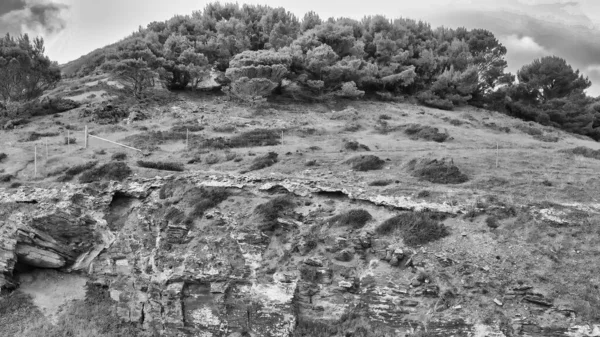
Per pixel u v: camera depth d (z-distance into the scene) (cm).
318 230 3994
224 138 5934
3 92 7319
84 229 4503
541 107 7919
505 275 3475
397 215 3947
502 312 3338
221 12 10056
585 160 4944
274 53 7544
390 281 3634
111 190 4638
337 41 8419
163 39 9094
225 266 3953
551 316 3250
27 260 4366
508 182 4291
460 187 4253
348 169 4806
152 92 7725
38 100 7562
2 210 4597
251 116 6962
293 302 3747
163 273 4062
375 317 3609
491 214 3853
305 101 7706
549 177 4400
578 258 3488
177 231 4209
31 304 4234
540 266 3481
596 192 4081
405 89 8462
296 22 9606
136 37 9069
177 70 7862
